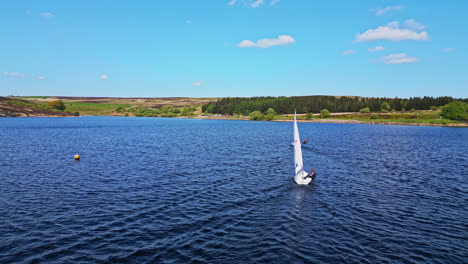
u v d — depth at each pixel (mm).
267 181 35281
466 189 32812
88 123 163500
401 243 19734
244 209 25672
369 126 161000
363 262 17344
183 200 27781
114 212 24469
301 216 24250
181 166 43625
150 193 29797
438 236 20844
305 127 148875
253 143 74500
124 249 18375
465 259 17797
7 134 89562
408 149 65625
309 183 34469
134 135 94562
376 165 46469
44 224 21797
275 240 19938
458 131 124750
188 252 18141
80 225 21766
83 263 16734
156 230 21156
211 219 23328
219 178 36438
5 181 33500
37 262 16688
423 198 29422
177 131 114250
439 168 44375
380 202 28047
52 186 31844
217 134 101375
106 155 53125
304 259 17562
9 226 21266
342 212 25281
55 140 75938
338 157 54000
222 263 16969
